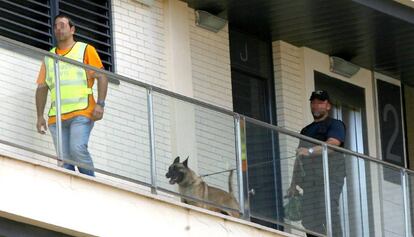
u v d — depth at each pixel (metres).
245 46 41.28
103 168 34.03
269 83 41.62
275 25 41.12
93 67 34.16
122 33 38.34
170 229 34.72
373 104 43.81
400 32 41.81
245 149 36.12
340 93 43.06
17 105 33.16
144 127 34.72
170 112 35.09
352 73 43.09
